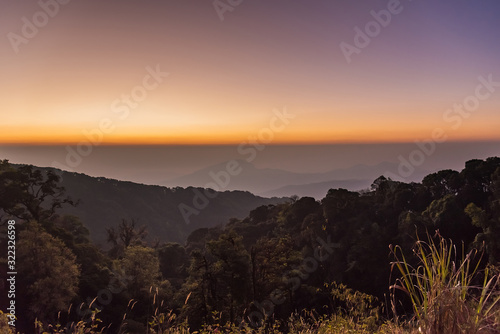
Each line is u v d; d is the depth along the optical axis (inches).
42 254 1683.1
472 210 1771.7
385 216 2501.2
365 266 2080.5
